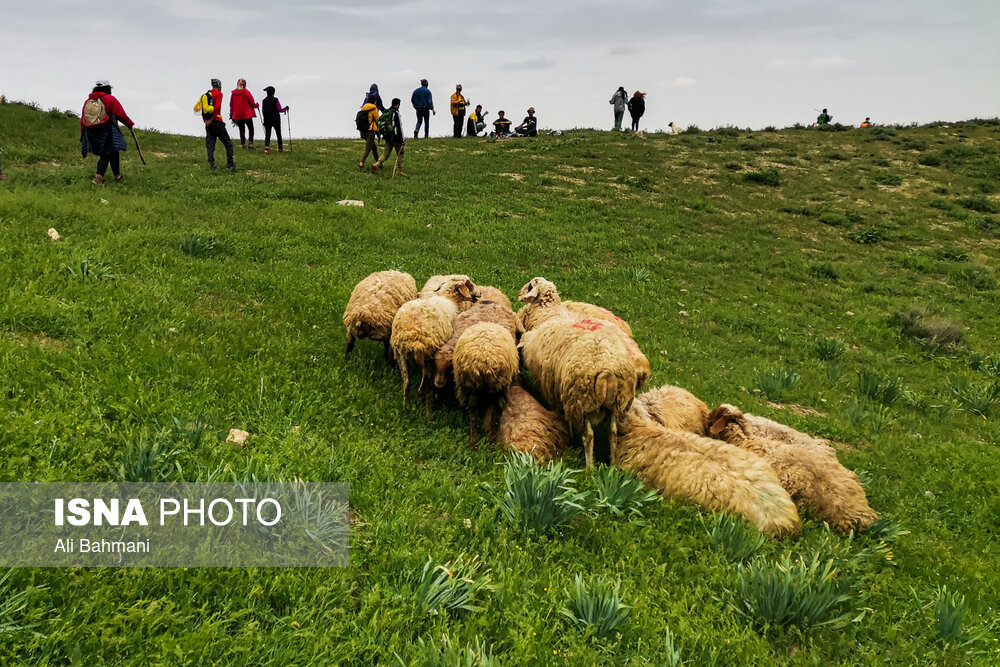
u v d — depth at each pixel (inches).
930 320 544.4
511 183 839.7
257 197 593.3
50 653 108.4
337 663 118.8
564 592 152.1
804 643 153.4
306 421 216.5
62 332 230.8
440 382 239.8
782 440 254.1
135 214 452.8
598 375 220.2
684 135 1365.7
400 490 187.2
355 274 417.1
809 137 1382.9
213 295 325.7
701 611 157.8
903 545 216.7
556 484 184.5
